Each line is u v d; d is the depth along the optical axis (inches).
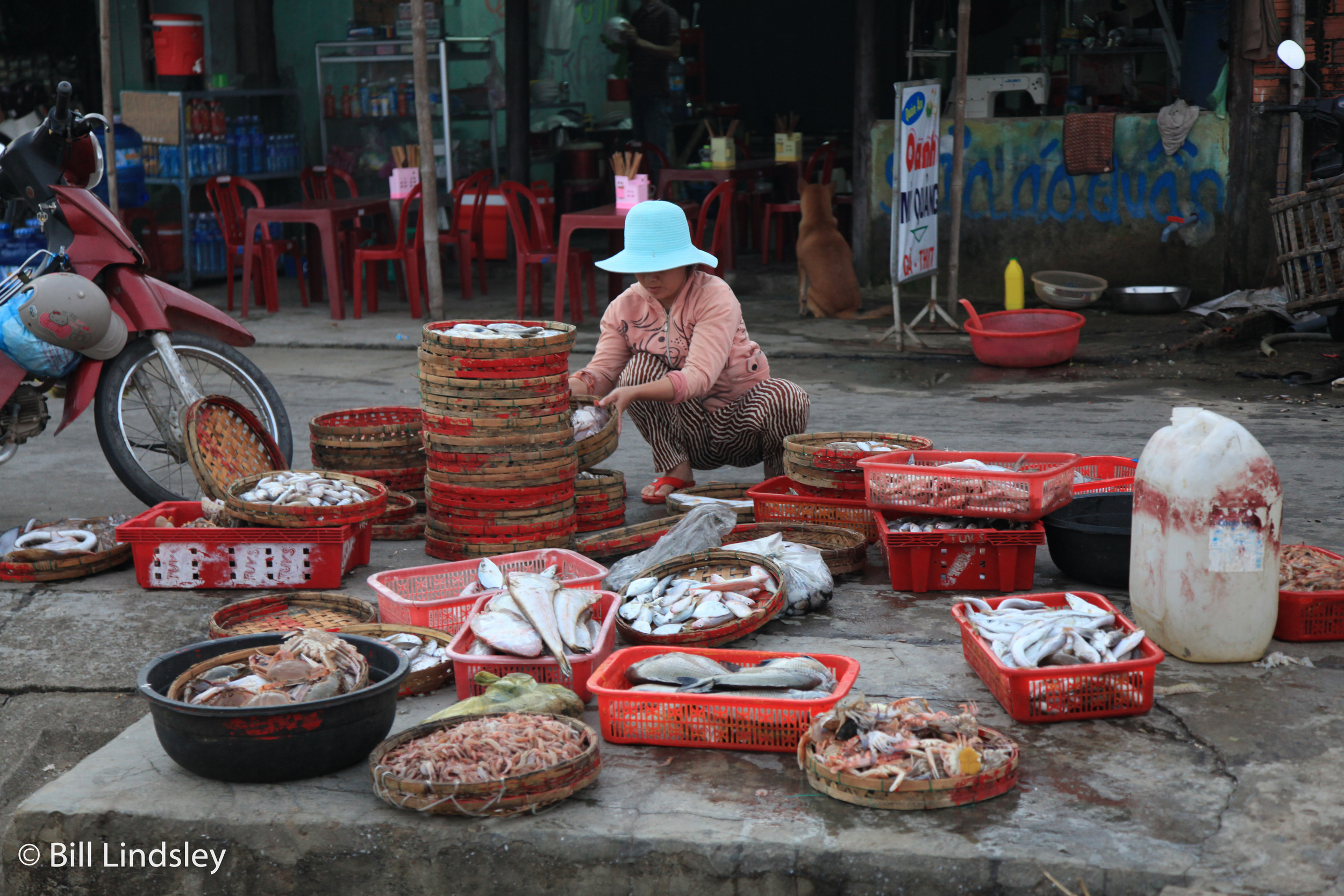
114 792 102.7
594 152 489.1
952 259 356.2
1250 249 372.2
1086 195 397.4
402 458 181.9
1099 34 443.8
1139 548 127.6
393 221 454.9
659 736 109.4
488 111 491.5
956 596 148.3
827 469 165.9
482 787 95.9
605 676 113.8
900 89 314.5
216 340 199.0
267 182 491.5
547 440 159.6
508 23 466.3
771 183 491.8
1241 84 364.8
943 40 480.7
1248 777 101.1
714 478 221.8
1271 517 120.6
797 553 147.5
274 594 152.2
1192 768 103.0
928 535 146.6
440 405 159.5
